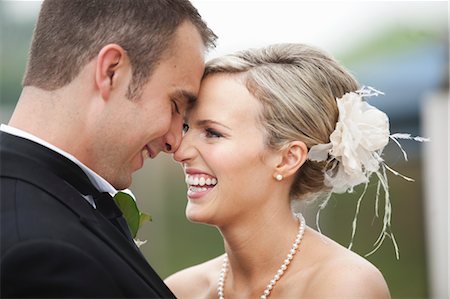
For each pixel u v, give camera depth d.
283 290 3.43
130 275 2.74
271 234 3.48
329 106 3.48
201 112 3.40
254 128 3.39
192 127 3.44
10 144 2.86
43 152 2.86
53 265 2.53
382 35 12.44
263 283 3.50
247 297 3.54
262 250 3.48
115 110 3.01
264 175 3.43
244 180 3.39
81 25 2.99
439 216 9.26
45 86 2.98
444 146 9.16
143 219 3.71
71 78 2.97
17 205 2.67
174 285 3.92
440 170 9.20
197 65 3.24
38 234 2.58
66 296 2.52
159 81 3.08
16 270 2.51
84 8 3.01
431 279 9.49
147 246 11.50
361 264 3.31
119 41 2.98
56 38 2.99
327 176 3.57
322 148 3.45
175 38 3.11
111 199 3.00
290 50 3.52
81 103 2.98
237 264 3.57
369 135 3.49
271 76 3.41
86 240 2.68
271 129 3.38
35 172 2.79
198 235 11.95
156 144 3.27
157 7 3.07
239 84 3.41
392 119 11.35
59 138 2.96
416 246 12.05
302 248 3.49
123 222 3.05
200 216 3.42
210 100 3.40
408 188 12.10
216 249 11.98
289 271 3.47
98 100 2.99
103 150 3.04
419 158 11.97
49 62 2.99
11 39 12.58
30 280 2.50
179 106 3.26
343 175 3.57
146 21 3.03
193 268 3.96
